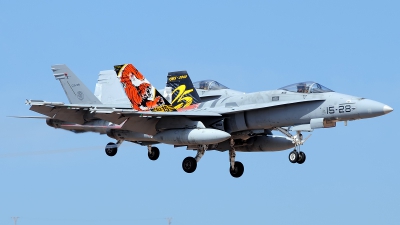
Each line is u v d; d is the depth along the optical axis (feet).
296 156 405.18
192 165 413.18
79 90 501.97
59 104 393.29
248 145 431.02
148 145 450.71
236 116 404.77
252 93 411.54
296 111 392.68
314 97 390.21
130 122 402.52
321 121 385.50
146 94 445.78
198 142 388.98
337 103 383.04
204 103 432.66
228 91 502.38
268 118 398.62
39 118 444.55
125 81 451.12
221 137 382.22
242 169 431.84
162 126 404.98
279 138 424.87
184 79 479.82
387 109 373.20
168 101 476.54
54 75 506.07
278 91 401.90
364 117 380.37
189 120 400.06
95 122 433.07
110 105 503.61
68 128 448.24
